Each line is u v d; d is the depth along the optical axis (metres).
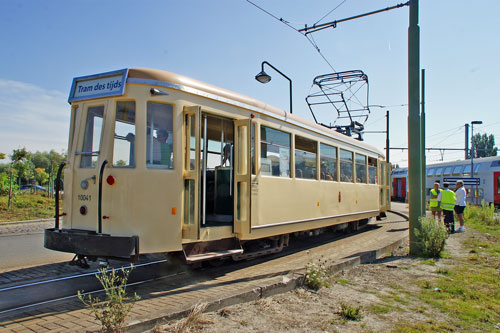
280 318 4.41
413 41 9.27
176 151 6.15
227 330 3.95
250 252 8.12
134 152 5.89
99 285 6.07
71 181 6.18
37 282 6.21
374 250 8.49
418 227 9.13
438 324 4.45
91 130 6.17
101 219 5.80
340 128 15.07
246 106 7.55
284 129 8.82
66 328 3.98
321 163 10.66
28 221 14.96
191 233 6.07
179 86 6.24
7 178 21.66
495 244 10.24
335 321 4.40
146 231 5.81
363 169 13.98
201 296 5.28
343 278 6.49
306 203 9.65
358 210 13.16
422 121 13.45
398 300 5.32
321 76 15.51
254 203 7.60
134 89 5.96
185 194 6.21
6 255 8.54
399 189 43.22
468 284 6.21
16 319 4.39
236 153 7.23
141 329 3.75
